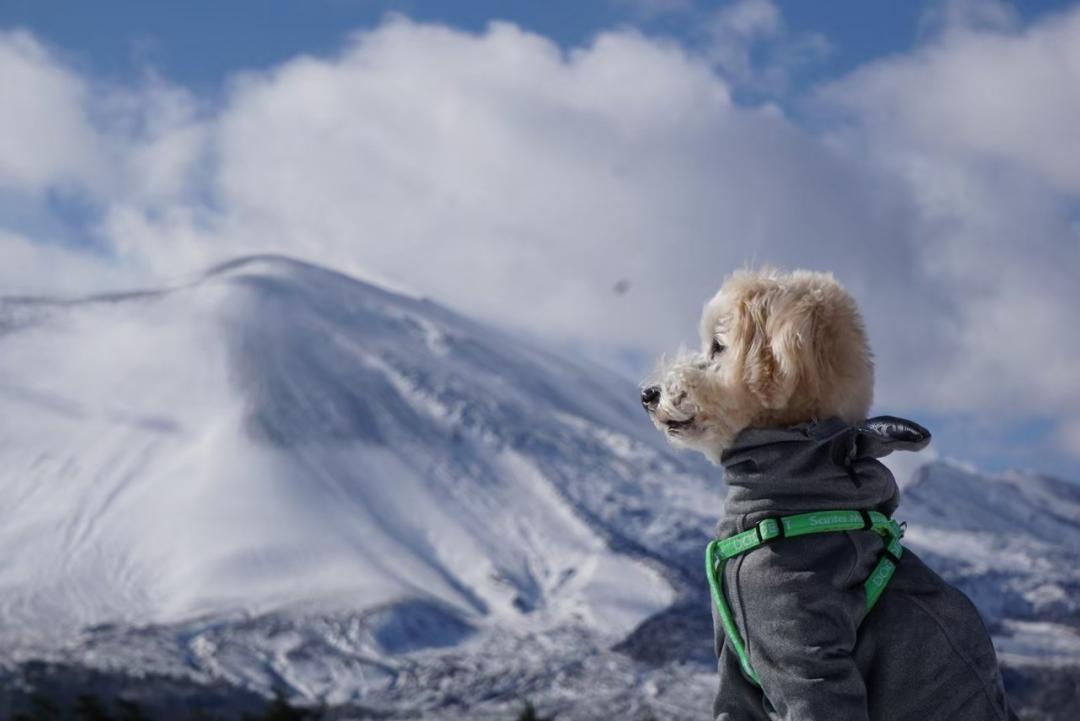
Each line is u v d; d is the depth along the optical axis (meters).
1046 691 89.06
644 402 3.98
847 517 3.77
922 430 3.63
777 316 3.66
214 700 121.31
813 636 3.65
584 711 125.06
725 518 3.95
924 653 3.79
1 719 49.41
